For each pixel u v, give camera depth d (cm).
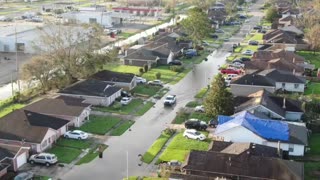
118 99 8144
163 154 5872
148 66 10344
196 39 12800
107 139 6400
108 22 16212
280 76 8831
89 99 7775
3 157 5278
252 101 7138
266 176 4847
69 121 6638
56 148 6041
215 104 7000
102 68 9812
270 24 17125
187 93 8650
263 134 5975
